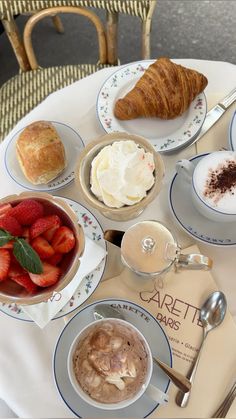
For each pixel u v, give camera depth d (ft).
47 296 1.70
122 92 2.53
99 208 1.94
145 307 1.97
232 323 1.91
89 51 5.58
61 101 2.54
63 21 5.82
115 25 3.43
